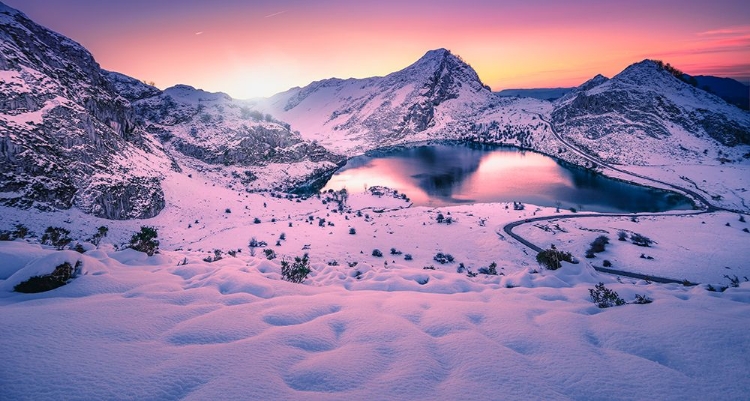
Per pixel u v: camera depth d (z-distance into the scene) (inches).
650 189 6909.5
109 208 3139.8
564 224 3971.5
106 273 364.8
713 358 188.9
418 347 204.5
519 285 504.4
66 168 3038.9
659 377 172.1
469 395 157.6
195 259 591.8
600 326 248.2
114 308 244.4
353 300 307.6
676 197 6284.5
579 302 367.2
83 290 299.9
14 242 450.3
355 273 620.7
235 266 476.1
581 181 7731.3
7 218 2389.3
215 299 290.7
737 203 5585.6
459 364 189.3
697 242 3235.7
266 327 232.7
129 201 3403.1
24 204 2588.6
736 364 180.1
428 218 4224.9
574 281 538.6
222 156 7391.7
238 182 6609.3
